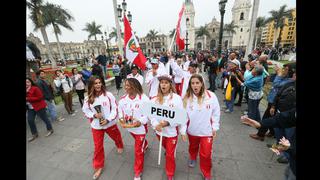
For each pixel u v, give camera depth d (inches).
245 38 2566.4
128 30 184.4
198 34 2194.9
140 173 109.7
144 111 100.5
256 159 125.6
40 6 721.0
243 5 2490.2
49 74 388.8
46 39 794.8
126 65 370.6
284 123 71.0
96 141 113.4
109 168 122.0
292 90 106.7
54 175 118.1
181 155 133.5
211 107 95.4
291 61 125.6
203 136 99.3
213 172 114.1
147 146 140.1
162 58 492.4
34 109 163.3
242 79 207.5
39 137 172.1
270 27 2583.7
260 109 219.9
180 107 97.0
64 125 198.7
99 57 439.2
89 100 111.7
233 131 167.9
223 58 335.3
